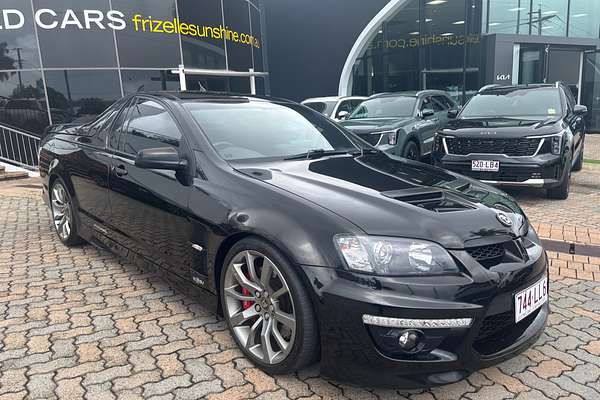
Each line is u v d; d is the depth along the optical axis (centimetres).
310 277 235
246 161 320
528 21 1805
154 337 311
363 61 2033
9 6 1146
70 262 453
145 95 401
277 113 396
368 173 314
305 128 390
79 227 459
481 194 304
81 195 440
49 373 270
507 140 641
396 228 239
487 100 817
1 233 559
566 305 366
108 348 297
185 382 262
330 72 2083
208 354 291
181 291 329
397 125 819
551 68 1844
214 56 1447
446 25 1823
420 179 313
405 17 1911
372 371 229
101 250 466
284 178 291
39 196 790
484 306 231
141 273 425
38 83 1172
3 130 1186
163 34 1283
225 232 277
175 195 318
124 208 374
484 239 250
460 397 253
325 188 277
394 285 225
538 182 631
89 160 421
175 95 384
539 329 267
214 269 290
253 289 270
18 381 262
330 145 380
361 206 255
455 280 230
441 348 228
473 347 234
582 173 915
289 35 2116
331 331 232
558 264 451
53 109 1186
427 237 238
